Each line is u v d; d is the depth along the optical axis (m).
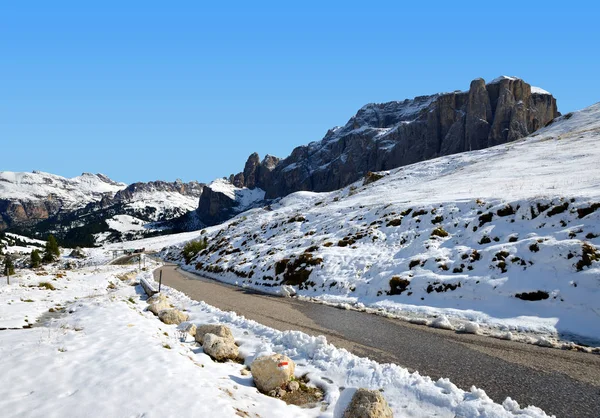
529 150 55.06
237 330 14.69
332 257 27.94
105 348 10.62
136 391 7.59
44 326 14.94
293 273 28.56
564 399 8.03
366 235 29.95
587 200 20.27
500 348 11.80
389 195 47.38
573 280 15.47
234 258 43.59
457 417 7.28
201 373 9.09
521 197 25.03
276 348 11.93
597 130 56.97
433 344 12.40
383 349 11.96
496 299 16.88
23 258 132.62
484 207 25.58
